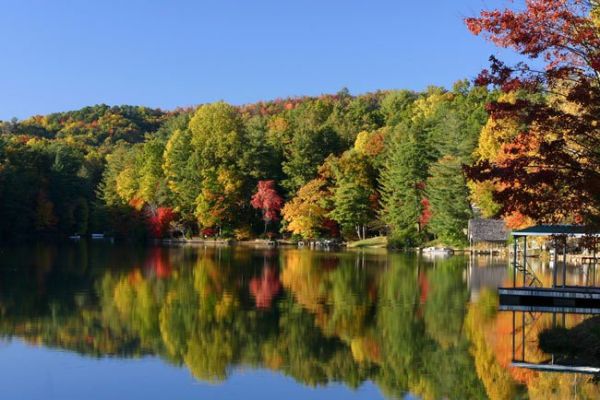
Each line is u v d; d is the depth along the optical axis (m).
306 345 20.64
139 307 27.50
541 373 17.27
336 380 16.78
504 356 19.22
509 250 61.94
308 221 78.56
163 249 69.56
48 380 16.44
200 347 20.23
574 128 12.73
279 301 29.77
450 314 26.39
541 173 12.62
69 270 43.25
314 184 79.88
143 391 15.62
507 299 28.80
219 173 85.69
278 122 108.25
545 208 12.86
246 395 15.44
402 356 19.36
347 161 80.75
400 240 72.12
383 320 25.00
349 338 21.72
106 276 39.75
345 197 76.19
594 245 13.63
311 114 114.19
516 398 15.15
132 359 18.66
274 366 18.08
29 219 85.38
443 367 18.06
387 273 43.12
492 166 13.48
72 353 19.25
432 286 35.91
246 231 85.44
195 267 46.56
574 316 25.61
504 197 13.05
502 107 13.29
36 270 42.94
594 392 15.50
